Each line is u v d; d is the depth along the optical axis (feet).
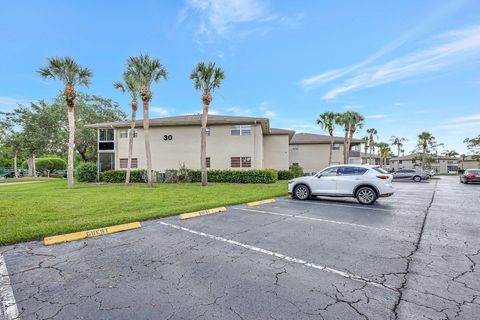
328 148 110.32
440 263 12.07
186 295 9.02
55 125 101.71
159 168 74.90
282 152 88.94
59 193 40.65
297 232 17.76
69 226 17.63
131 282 10.05
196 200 32.37
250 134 70.95
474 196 41.68
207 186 54.08
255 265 11.84
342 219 22.09
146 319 7.54
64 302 8.54
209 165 72.79
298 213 24.82
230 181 65.26
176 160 74.43
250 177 63.67
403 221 21.38
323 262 12.21
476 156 161.89
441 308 8.13
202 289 9.48
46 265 11.81
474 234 17.35
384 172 31.09
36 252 13.58
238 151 71.46
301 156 112.37
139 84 54.34
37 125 98.99
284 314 7.80
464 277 10.52
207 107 55.67
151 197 35.40
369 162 184.14
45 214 22.75
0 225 18.57
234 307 8.22
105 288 9.55
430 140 187.83
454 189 57.16
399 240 15.88
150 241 15.60
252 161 70.59
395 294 9.11
